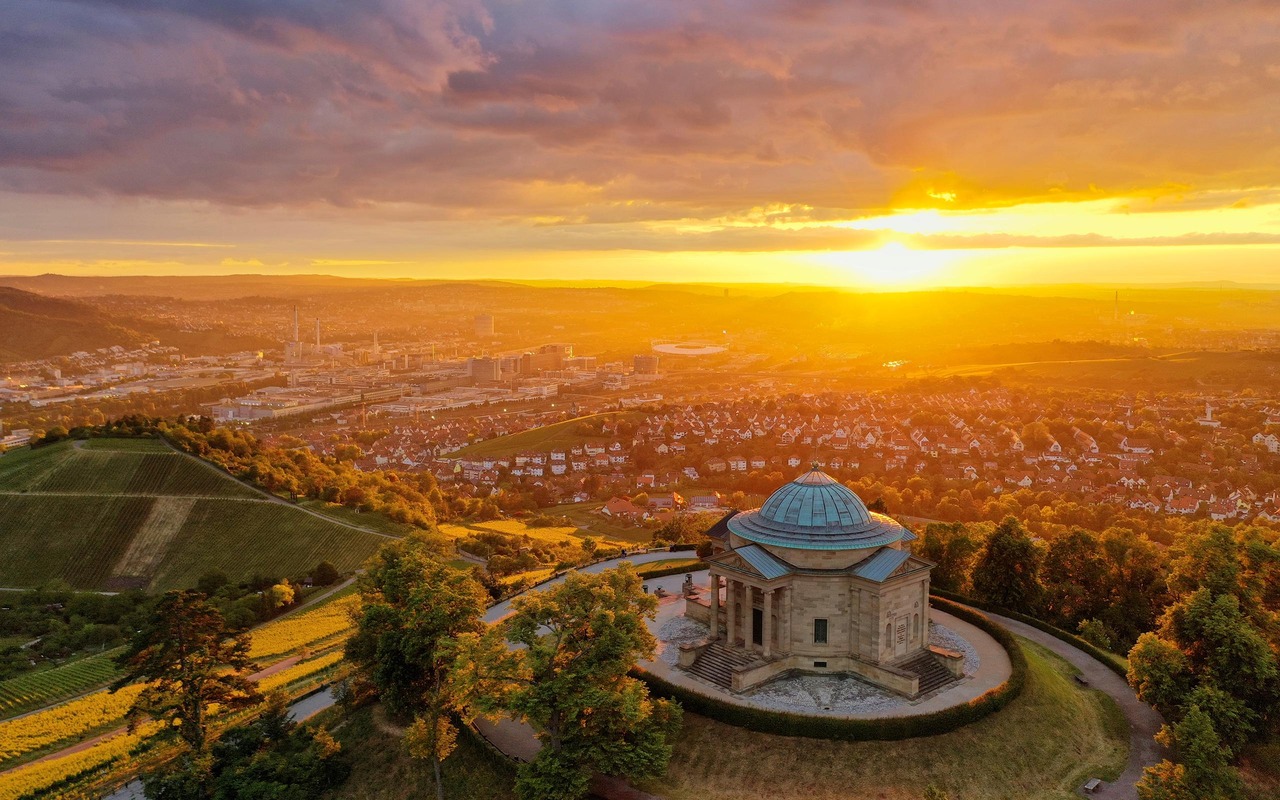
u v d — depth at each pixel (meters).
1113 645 122.12
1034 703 93.06
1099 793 82.31
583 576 88.69
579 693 79.38
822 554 99.19
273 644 159.00
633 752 78.62
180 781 87.38
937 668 99.25
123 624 176.50
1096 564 131.62
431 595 96.88
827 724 85.50
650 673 98.69
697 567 147.62
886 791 80.56
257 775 87.88
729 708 88.75
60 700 138.38
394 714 101.75
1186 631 94.00
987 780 82.44
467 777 88.38
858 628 98.50
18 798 99.88
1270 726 91.62
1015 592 128.75
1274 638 95.31
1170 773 79.38
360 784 92.00
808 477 106.00
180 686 97.56
